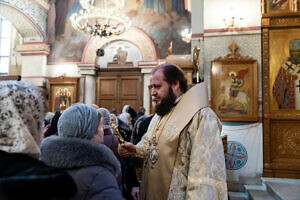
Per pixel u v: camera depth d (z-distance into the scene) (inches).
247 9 178.1
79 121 40.8
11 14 387.5
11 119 28.0
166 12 389.7
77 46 417.4
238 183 169.2
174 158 56.6
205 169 49.8
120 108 394.3
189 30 378.6
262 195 144.6
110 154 38.0
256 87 170.9
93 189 32.6
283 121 172.6
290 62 173.2
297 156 168.6
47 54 420.8
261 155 168.6
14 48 463.2
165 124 61.4
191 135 55.6
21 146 27.3
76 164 33.5
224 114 174.1
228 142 172.9
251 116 170.4
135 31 393.1
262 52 175.8
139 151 62.4
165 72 62.0
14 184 21.4
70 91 401.4
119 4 288.2
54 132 95.5
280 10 174.2
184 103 60.4
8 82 30.9
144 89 381.4
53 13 431.8
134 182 87.7
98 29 280.5
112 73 402.0
